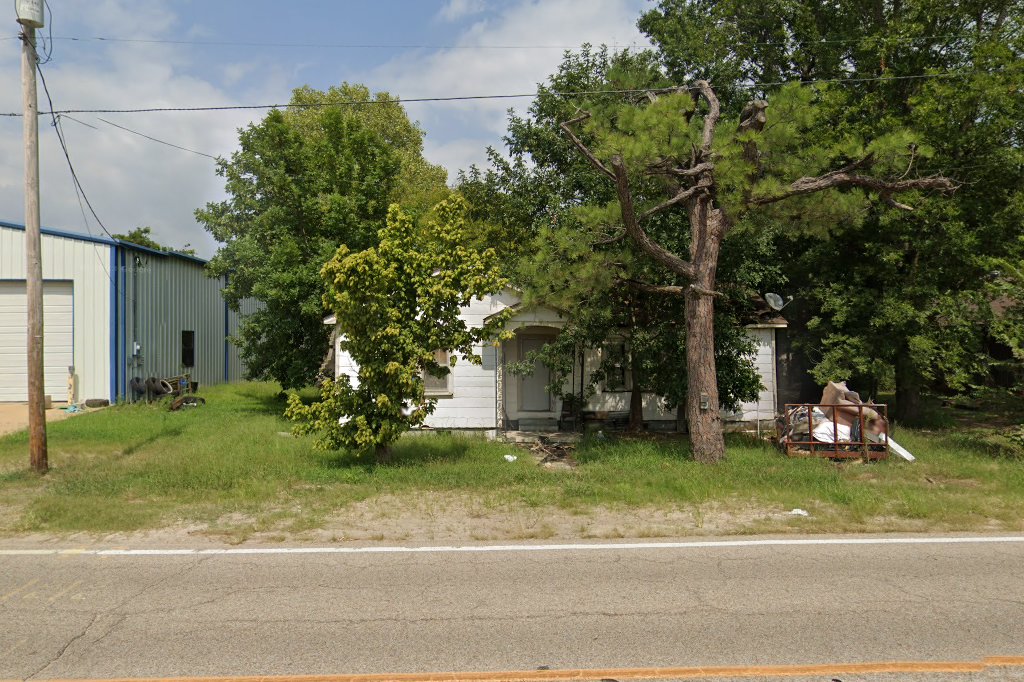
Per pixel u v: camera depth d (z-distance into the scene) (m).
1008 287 13.68
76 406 19.23
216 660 4.72
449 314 11.65
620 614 5.51
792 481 10.36
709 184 11.45
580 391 17.41
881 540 7.69
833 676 4.46
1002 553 7.17
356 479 10.55
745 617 5.44
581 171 16.33
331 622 5.37
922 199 15.46
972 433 16.16
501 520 8.58
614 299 14.70
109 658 4.76
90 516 8.59
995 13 18.16
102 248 20.28
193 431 15.89
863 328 17.27
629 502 9.38
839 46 19.50
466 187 20.08
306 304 19.30
